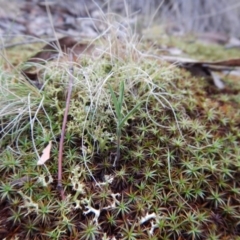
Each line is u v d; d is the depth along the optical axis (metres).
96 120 0.14
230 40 0.32
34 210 0.12
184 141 0.14
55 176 0.13
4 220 0.12
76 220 0.12
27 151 0.14
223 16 0.35
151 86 0.16
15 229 0.12
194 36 0.32
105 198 0.12
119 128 0.13
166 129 0.15
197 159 0.14
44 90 0.15
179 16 0.35
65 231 0.12
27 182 0.12
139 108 0.15
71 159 0.13
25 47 0.23
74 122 0.14
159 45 0.26
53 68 0.16
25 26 0.27
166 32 0.31
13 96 0.15
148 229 0.12
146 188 0.13
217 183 0.14
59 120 0.14
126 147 0.14
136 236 0.12
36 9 0.31
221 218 0.13
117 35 0.18
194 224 0.12
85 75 0.15
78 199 0.12
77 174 0.13
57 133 0.14
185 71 0.20
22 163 0.13
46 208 0.12
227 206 0.13
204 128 0.15
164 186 0.13
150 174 0.13
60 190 0.12
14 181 0.13
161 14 0.35
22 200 0.12
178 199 0.13
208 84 0.20
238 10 0.36
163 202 0.13
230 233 0.13
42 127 0.14
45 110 0.15
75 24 0.29
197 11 0.35
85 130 0.14
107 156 0.14
